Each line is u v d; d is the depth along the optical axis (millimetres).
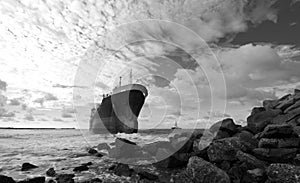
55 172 7352
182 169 6938
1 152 12328
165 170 6883
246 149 6129
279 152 5488
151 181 6020
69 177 6438
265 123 8336
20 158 10500
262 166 5367
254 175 5031
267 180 4770
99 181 6246
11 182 5844
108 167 7684
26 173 7438
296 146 5758
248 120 9555
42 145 15641
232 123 8938
